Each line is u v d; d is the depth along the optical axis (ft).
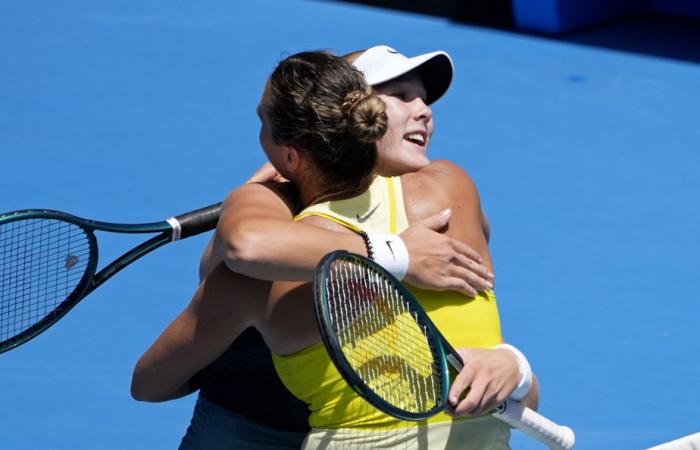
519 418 41.96
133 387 45.55
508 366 40.34
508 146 100.07
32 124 102.01
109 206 88.63
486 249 43.60
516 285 79.56
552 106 107.65
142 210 88.33
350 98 40.63
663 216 88.74
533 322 75.20
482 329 41.78
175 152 97.96
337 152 40.93
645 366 70.74
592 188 93.04
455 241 41.34
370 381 39.22
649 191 92.63
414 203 42.55
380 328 39.58
